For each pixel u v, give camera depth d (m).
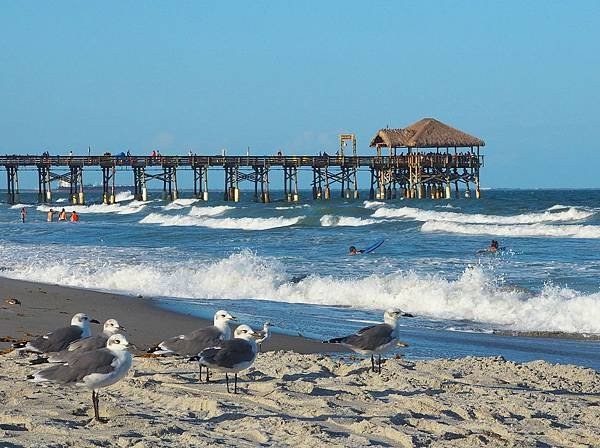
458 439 10.66
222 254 41.66
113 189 110.88
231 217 79.94
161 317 22.89
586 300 23.09
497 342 19.80
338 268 34.19
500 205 86.06
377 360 16.03
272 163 105.38
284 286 28.77
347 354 17.83
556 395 13.51
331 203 96.88
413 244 46.91
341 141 114.19
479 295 24.89
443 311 24.56
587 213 66.38
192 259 38.62
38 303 24.66
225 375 14.30
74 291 27.83
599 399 13.32
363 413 11.80
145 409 11.82
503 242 47.59
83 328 14.31
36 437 10.11
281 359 16.20
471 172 103.69
